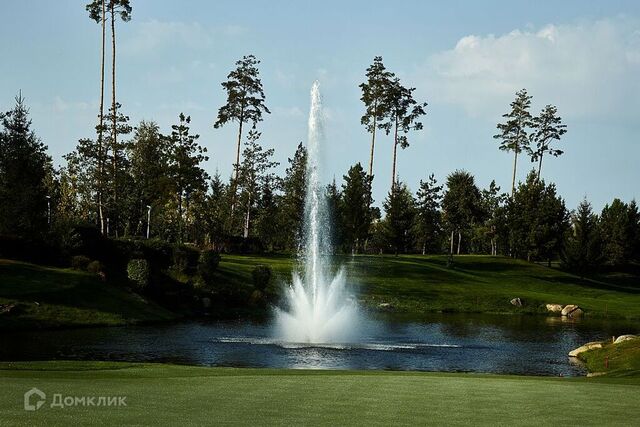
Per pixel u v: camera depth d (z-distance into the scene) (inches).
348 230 3282.5
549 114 4357.8
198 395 552.1
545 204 3890.3
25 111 2143.2
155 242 2354.8
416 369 1107.3
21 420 429.1
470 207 3597.4
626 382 743.1
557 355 1391.5
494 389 633.0
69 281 1786.4
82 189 3725.4
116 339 1369.3
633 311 2650.1
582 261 3663.9
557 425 464.1
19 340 1309.1
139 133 4126.5
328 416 477.7
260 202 4532.5
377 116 3782.0
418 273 3073.3
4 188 2049.7
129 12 2888.8
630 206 4308.6
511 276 3408.0
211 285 2253.9
